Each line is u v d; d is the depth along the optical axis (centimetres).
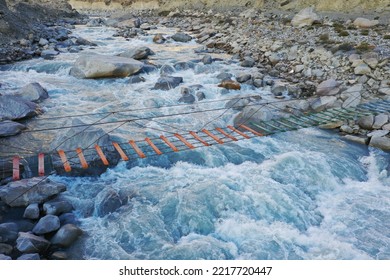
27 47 1675
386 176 747
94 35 2216
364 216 620
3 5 2003
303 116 948
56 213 593
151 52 1656
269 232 571
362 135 903
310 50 1427
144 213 606
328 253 532
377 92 1076
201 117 977
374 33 1606
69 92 1156
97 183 688
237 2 3312
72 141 760
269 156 807
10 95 980
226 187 662
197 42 2017
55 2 3488
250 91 1176
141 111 1007
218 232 575
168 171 734
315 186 704
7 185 633
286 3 2866
